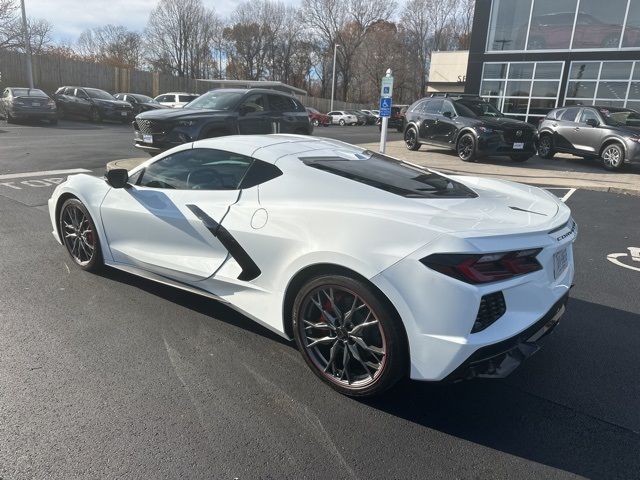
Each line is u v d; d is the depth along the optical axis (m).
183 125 8.59
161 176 3.78
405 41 63.16
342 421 2.54
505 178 10.55
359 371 2.79
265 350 3.21
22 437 2.30
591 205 8.44
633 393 2.90
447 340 2.35
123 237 3.93
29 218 6.07
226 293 3.30
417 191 2.99
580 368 3.16
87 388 2.71
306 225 2.79
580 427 2.57
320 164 3.18
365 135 26.11
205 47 69.88
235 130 9.30
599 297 4.36
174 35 68.38
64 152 12.05
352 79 67.88
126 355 3.06
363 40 62.69
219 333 3.40
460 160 13.15
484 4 20.39
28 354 3.02
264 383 2.84
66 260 4.65
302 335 2.86
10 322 3.41
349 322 2.67
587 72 18.67
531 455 2.35
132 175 4.02
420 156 13.87
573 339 3.55
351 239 2.57
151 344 3.21
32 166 9.86
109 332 3.34
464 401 2.77
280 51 68.94
